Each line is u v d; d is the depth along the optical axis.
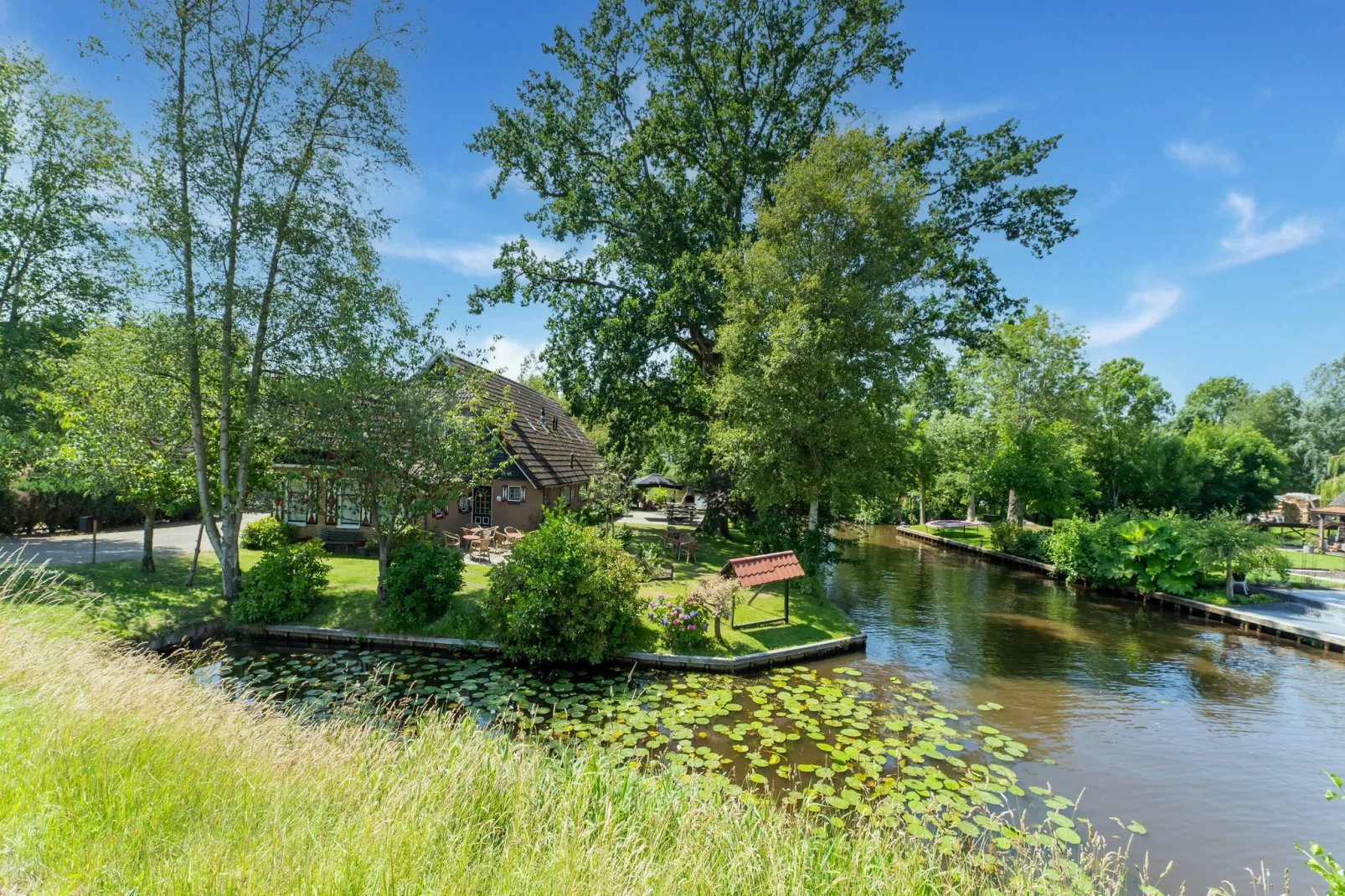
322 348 13.83
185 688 6.14
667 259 21.94
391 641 12.97
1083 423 36.22
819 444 17.17
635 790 5.28
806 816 6.19
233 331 14.03
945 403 49.53
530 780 5.11
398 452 13.84
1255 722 10.77
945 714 10.48
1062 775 8.57
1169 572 19.97
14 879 2.85
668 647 12.74
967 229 21.28
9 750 3.79
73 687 4.95
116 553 17.30
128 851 3.17
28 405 19.45
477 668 11.81
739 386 16.91
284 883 3.04
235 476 15.00
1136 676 13.10
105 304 20.64
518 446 23.09
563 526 12.97
